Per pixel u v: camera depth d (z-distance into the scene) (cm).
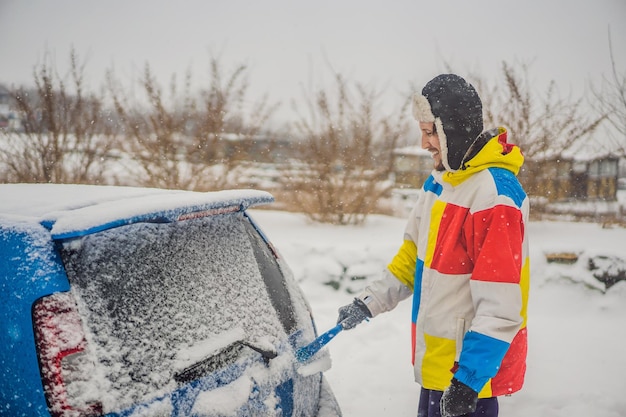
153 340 147
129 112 837
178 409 144
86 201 178
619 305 519
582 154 979
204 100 835
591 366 405
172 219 161
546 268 543
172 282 160
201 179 828
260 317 185
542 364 409
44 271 139
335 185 813
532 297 533
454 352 212
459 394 188
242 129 841
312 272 547
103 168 838
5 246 148
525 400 354
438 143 221
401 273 252
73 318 136
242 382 163
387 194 841
